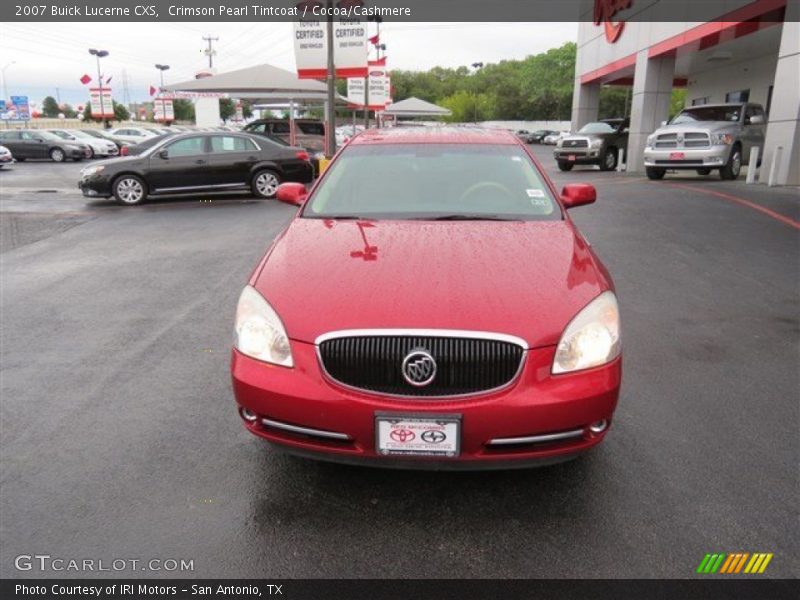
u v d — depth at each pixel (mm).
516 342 2572
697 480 3066
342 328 2611
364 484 3051
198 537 2699
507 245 3268
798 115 13195
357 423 2574
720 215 10078
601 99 65688
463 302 2709
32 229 10305
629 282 6488
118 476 3146
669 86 20031
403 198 3926
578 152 21125
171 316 5676
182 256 8109
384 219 3697
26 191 16922
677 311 5578
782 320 5340
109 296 6344
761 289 6215
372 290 2801
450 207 3836
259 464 3236
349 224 3602
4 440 3506
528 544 2637
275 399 2650
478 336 2561
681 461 3230
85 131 36625
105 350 4863
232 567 2531
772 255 7512
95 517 2834
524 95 73875
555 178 17922
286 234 3539
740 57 22797
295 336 2666
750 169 14648
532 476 3104
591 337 2693
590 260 3215
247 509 2877
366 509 2869
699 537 2668
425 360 2549
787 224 9289
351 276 2924
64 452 3375
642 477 3094
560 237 3428
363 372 2598
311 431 2646
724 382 4148
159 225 10586
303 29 15031
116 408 3877
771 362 4469
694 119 16500
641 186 14438
